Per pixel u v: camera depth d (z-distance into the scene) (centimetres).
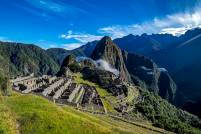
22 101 7650
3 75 9081
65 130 6625
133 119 16312
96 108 14475
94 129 7219
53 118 6888
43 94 12600
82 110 11706
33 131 6044
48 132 6256
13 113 6475
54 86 16638
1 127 5403
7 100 7438
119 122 11825
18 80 16462
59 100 12288
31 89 13875
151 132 12431
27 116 6538
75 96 15925
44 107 7456
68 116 7356
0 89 8362
